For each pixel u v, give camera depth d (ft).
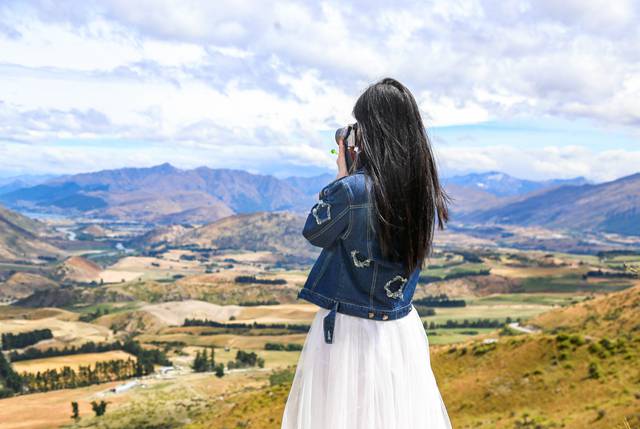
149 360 654.53
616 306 315.37
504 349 158.20
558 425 84.33
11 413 456.86
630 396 88.02
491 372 144.25
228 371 593.01
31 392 560.20
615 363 121.08
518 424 97.50
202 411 304.71
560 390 117.50
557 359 134.92
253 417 175.32
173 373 607.78
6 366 625.00
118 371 625.00
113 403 461.78
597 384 112.27
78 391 536.83
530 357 143.43
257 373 563.48
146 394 483.51
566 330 304.71
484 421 112.06
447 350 183.21
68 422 406.82
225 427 174.60
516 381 130.11
